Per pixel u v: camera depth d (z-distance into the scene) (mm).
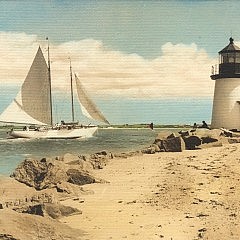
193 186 8016
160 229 6852
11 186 8352
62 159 9312
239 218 6996
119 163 9164
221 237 6496
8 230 6625
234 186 7930
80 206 7625
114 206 7668
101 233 6918
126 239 6812
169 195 7840
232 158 8961
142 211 7418
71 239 6820
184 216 7188
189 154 9375
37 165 8898
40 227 6859
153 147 9469
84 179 8477
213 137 9555
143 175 8477
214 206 7426
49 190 8148
